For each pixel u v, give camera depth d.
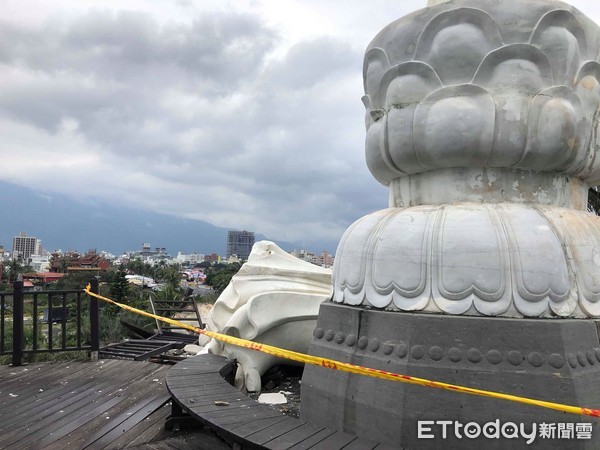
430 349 3.39
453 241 3.54
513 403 3.18
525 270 3.40
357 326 3.80
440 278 3.54
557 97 3.75
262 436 3.52
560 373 3.19
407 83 3.96
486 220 3.57
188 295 12.44
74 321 14.45
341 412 3.70
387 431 3.41
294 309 5.88
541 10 3.69
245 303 6.25
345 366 3.50
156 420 4.80
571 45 3.77
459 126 3.70
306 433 3.59
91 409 5.09
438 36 3.83
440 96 3.82
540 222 3.58
